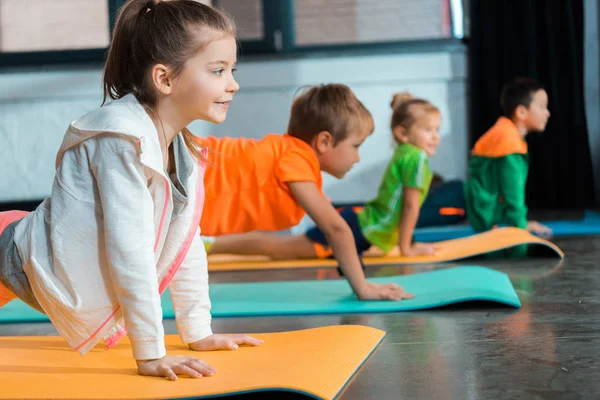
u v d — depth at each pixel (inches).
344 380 44.4
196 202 51.9
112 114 46.4
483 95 197.3
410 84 201.5
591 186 196.1
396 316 66.1
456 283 77.5
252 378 43.4
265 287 84.7
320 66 202.2
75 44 215.8
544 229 130.3
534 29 193.6
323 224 75.7
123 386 43.6
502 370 46.7
